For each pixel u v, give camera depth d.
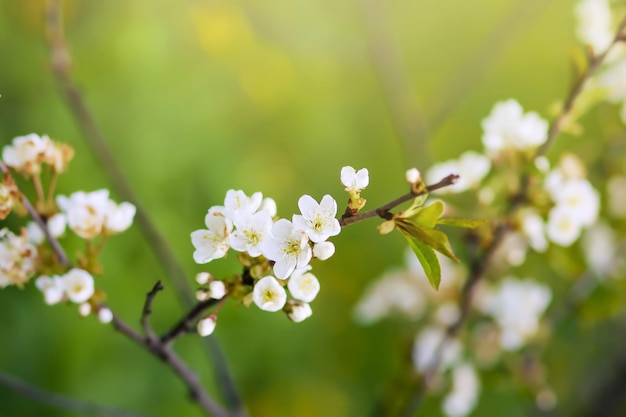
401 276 0.94
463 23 1.95
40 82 1.36
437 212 0.57
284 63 1.74
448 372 0.94
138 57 1.49
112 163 0.82
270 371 1.50
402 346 0.94
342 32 1.64
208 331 0.58
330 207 0.56
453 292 0.89
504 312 0.86
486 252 0.78
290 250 0.56
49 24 0.84
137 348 1.35
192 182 1.46
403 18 1.94
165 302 1.35
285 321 1.51
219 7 1.65
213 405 0.72
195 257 0.58
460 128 1.78
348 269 1.59
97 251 0.64
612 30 0.79
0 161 0.62
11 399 1.25
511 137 0.77
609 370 1.33
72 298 0.61
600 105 0.92
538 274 0.99
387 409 0.93
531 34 1.87
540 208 0.77
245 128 1.68
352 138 1.77
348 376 1.55
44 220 0.64
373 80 1.80
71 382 1.29
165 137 1.47
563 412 1.34
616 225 0.89
